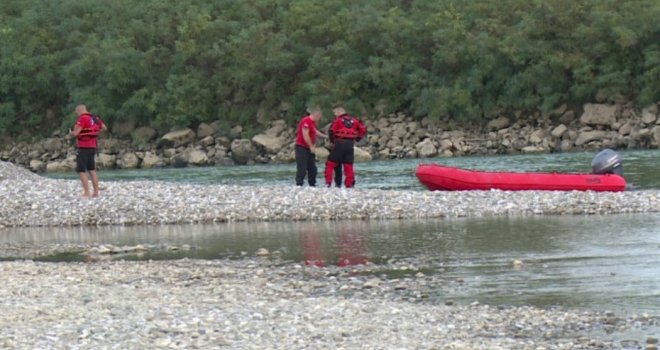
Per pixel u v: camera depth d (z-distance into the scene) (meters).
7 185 120.56
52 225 106.38
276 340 48.12
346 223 97.94
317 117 118.25
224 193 112.12
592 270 66.00
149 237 93.75
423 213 100.69
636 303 55.69
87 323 51.78
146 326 50.84
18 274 70.81
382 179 151.50
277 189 113.25
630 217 92.69
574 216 95.31
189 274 70.25
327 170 118.75
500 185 113.12
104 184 122.38
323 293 62.12
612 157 113.69
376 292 61.91
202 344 47.28
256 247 83.81
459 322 52.12
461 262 71.75
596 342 47.53
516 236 83.00
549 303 56.66
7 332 49.72
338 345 47.16
